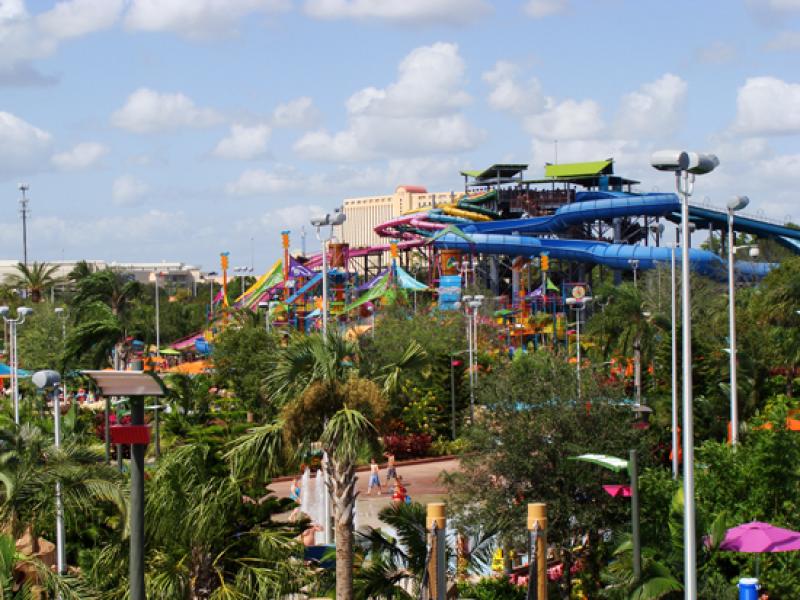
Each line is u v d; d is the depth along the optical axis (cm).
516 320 15300
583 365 4241
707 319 7850
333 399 2798
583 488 3559
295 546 2942
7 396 9200
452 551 3538
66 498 2756
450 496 3753
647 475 3338
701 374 5944
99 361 8162
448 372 8300
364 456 2820
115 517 3406
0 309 5334
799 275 7288
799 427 3878
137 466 1784
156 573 2758
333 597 2969
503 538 3634
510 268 18575
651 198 16275
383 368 2983
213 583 2875
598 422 3638
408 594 2983
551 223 17000
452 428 8150
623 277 17975
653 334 6638
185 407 6512
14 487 2652
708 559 2948
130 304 12631
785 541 2877
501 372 3881
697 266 14812
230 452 2831
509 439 3616
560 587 3544
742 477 3322
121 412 7769
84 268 11612
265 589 2788
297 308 15538
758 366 6356
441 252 17550
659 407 5603
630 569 2906
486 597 3425
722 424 5647
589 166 19625
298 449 2889
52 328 10231
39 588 2661
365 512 5688
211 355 9894
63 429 5141
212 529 2811
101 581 2795
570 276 17638
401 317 11906
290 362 2850
